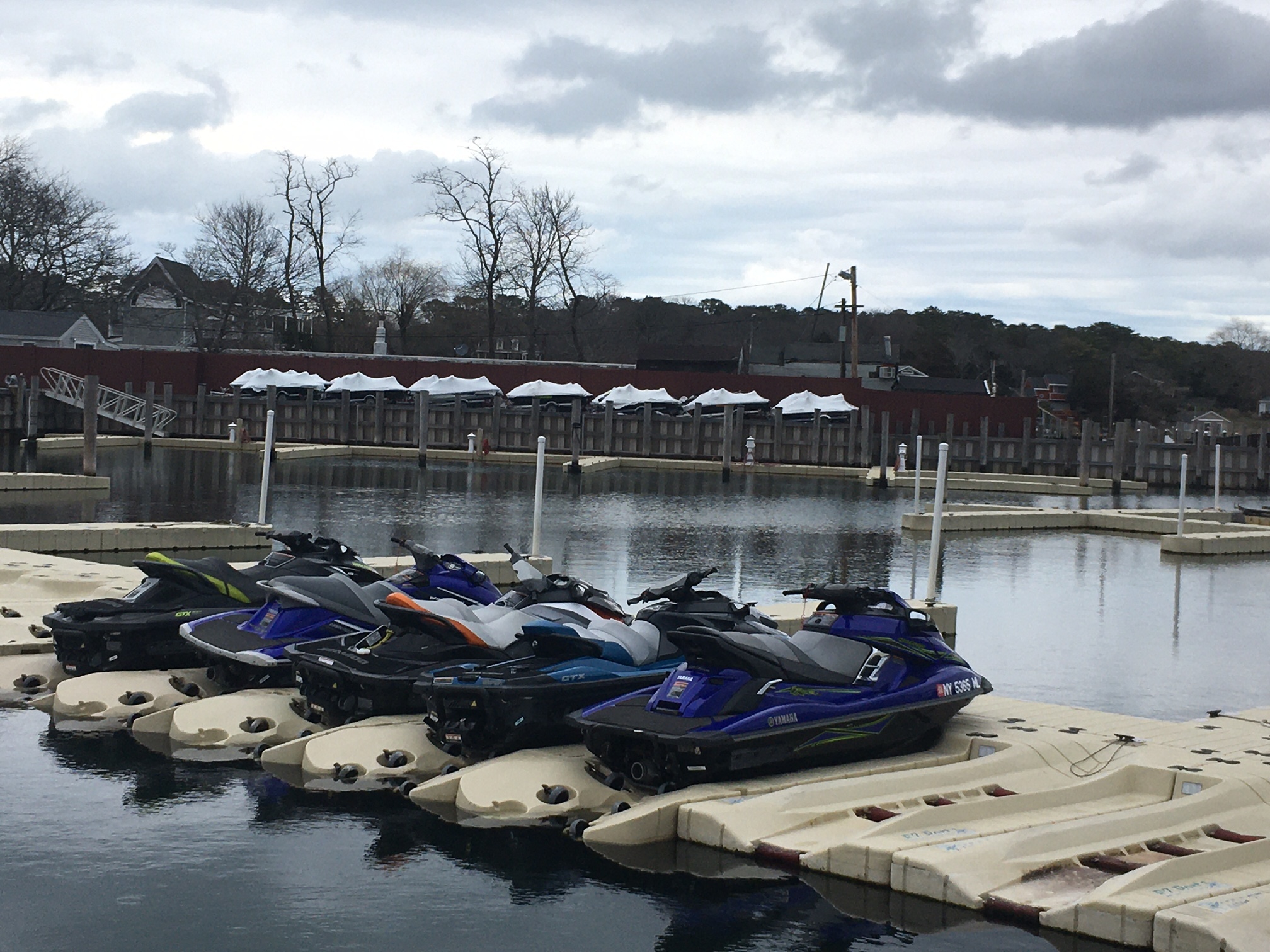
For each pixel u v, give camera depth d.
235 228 91.00
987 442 64.12
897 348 121.75
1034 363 134.62
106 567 20.17
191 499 36.88
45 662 14.27
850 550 30.44
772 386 67.69
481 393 67.31
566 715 10.93
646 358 90.62
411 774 11.08
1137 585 26.17
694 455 62.00
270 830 9.85
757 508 40.84
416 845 9.62
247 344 93.88
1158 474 61.19
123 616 13.62
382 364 69.94
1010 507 42.50
